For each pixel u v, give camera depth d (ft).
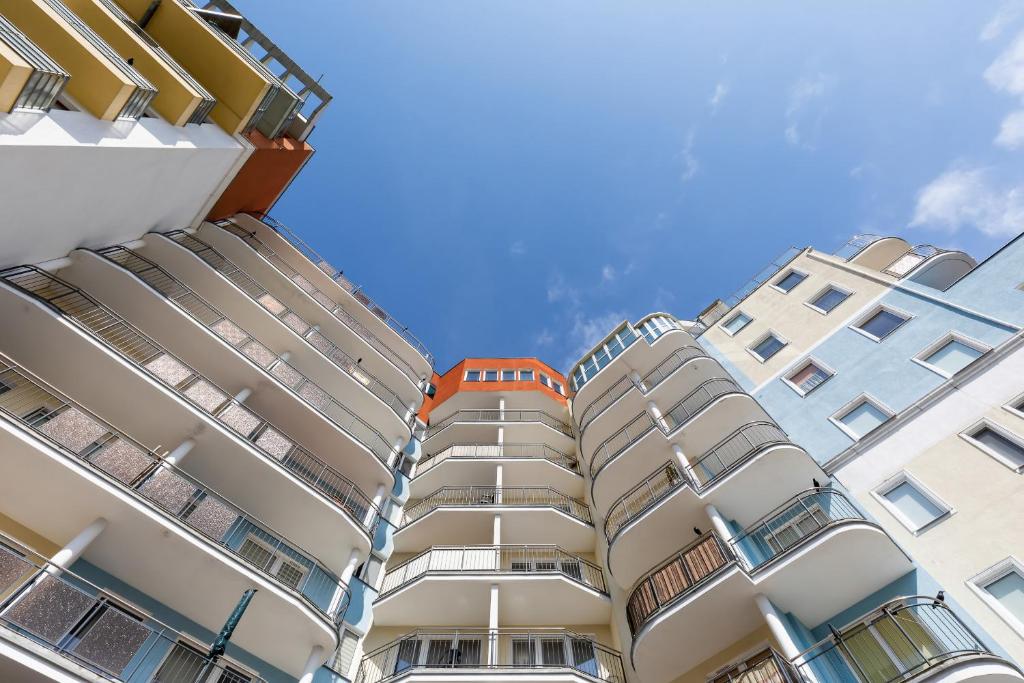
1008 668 27.68
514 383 92.02
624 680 46.70
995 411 41.50
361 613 53.16
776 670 33.60
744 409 55.11
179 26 58.95
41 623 27.12
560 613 53.06
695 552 43.06
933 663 30.66
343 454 58.75
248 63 60.34
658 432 57.52
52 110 35.32
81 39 40.04
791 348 64.03
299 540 50.24
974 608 33.53
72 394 41.47
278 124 65.82
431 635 50.52
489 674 42.09
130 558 36.63
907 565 37.35
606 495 60.80
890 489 43.24
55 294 43.55
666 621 40.27
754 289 77.92
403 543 62.34
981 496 38.19
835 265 69.56
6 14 38.78
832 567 37.81
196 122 52.60
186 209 58.39
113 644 28.84
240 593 38.93
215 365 52.39
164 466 38.88
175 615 38.50
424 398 94.02
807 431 52.85
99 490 34.60
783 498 46.01
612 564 51.60
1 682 25.38
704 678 40.06
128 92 39.45
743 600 38.93
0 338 38.91
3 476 33.45
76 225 42.91
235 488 47.19
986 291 50.47
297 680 42.52
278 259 75.41
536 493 69.00
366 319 86.53
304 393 58.59
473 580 51.83
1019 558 33.86
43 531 34.99
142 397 42.65
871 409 50.55
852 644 35.27
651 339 77.87
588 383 78.28
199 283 58.39
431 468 71.15
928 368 49.14
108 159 39.81
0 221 34.60
